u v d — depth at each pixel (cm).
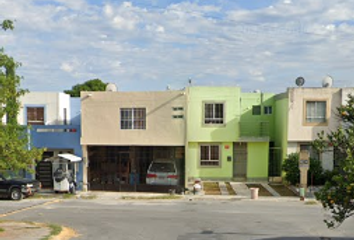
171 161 2348
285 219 1555
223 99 2608
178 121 2289
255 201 2036
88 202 2005
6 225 1375
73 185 2262
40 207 1855
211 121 2625
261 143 2638
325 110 2452
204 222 1484
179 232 1310
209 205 1912
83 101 2362
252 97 2839
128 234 1276
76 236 1245
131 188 2311
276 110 2794
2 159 1127
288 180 2395
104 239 1208
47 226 1355
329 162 2458
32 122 2645
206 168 2652
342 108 793
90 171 2444
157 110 2306
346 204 746
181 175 2531
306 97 2459
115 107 2341
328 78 2506
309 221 1519
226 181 2639
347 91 2416
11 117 1212
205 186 2473
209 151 2648
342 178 727
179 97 2284
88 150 2417
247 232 1320
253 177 2644
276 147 2759
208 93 2617
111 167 2486
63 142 2391
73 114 2928
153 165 2325
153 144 2314
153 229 1355
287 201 2038
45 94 2644
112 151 2491
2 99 1110
